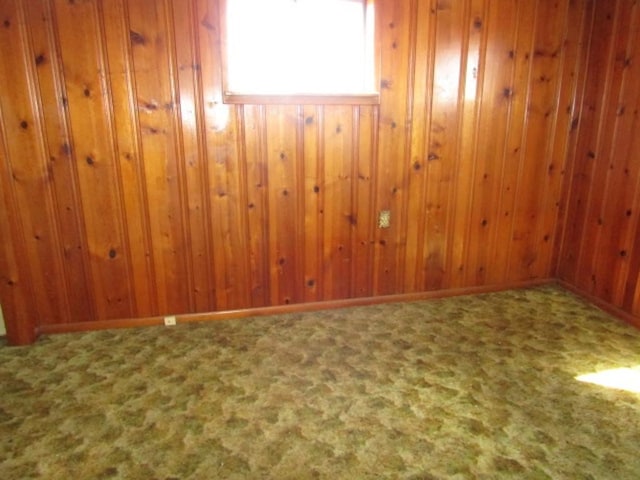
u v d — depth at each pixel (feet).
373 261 8.94
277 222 8.28
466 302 9.18
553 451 5.08
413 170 8.63
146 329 8.09
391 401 5.98
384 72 7.99
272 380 6.48
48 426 5.51
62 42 6.81
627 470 4.80
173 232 7.92
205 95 7.40
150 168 7.56
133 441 5.26
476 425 5.51
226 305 8.47
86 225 7.59
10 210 7.00
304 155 8.06
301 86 8.00
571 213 9.48
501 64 8.47
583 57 8.79
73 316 7.94
